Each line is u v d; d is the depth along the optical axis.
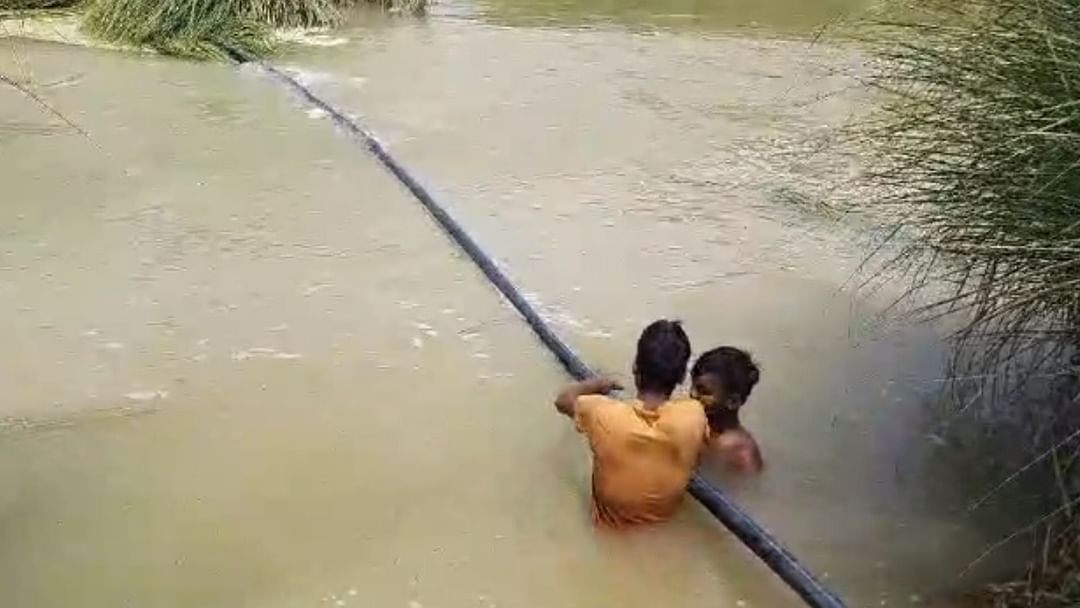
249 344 4.75
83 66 8.04
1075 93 3.29
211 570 3.58
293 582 3.54
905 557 3.68
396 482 3.98
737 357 4.03
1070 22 3.43
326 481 3.97
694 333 4.88
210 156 6.59
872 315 4.96
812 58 8.27
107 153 6.58
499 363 4.66
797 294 5.18
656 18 9.44
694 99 7.57
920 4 4.13
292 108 7.38
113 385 4.47
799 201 6.03
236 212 5.89
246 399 4.40
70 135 6.81
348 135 6.93
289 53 8.45
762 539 3.67
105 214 5.84
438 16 9.41
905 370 4.59
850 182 5.55
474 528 3.78
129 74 7.93
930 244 3.83
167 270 5.32
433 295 5.15
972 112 3.57
